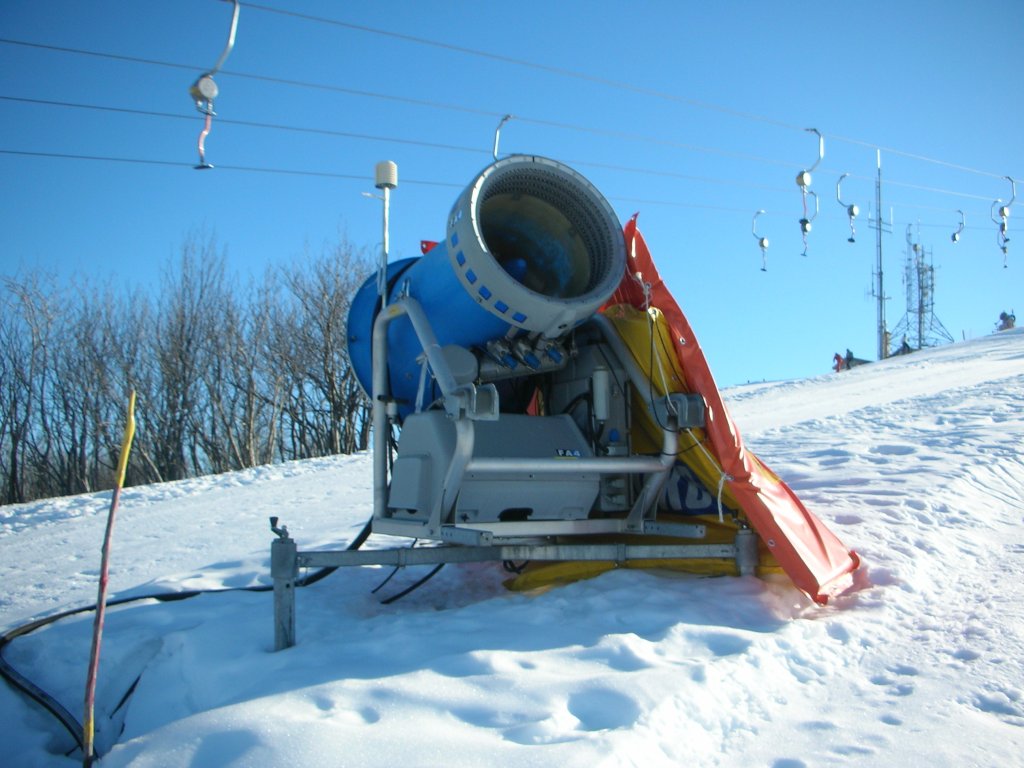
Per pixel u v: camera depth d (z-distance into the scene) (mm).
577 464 4473
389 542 7312
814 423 13539
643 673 3246
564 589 4699
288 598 3992
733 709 3227
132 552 8891
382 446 4906
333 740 2678
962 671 3744
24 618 6125
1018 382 15977
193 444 31453
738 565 4785
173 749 2785
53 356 30938
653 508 5008
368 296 5641
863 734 3094
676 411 4570
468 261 4309
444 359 4262
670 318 4680
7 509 15078
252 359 31422
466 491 4359
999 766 2850
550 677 3217
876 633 4227
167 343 31281
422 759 2568
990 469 8383
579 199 4660
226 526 10109
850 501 7020
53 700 4105
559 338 4898
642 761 2660
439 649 3654
